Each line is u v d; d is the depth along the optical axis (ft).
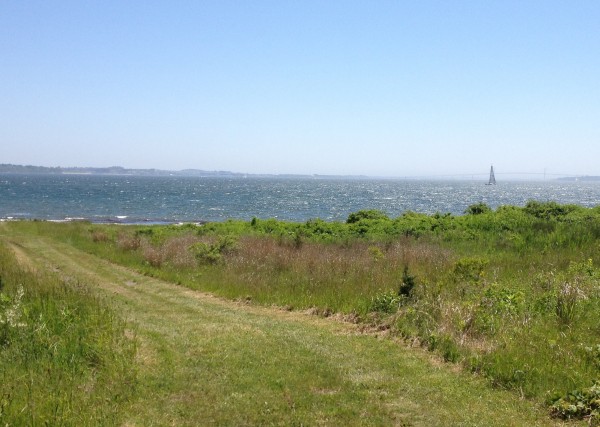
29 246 69.26
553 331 24.76
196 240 61.21
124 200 279.49
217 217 188.44
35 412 16.78
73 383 19.60
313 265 43.78
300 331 28.53
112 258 57.72
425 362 23.44
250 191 432.25
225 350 24.66
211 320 31.19
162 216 190.49
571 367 20.77
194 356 23.75
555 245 48.49
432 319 27.14
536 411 18.33
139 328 28.22
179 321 30.76
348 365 22.99
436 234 63.93
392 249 51.37
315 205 259.19
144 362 22.48
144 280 45.96
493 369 21.47
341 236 66.95
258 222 81.61
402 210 223.92
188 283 43.45
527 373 20.62
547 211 74.28
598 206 76.89
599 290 29.76
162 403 18.81
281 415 18.03
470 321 25.96
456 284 33.73
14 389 18.81
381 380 21.25
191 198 311.88
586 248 45.14
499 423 17.56
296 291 37.04
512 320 26.13
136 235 73.15
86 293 32.01
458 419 17.88
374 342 26.37
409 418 17.97
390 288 33.81
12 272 37.45
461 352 23.70
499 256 45.55
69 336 23.54
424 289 31.96
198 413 18.11
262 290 38.22
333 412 18.31
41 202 248.52
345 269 41.34
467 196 393.91
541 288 31.53
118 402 18.49
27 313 25.63
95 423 16.71
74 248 67.92
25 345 22.71
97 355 22.03
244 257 49.47
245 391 19.97
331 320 31.22
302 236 65.46
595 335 24.14
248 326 29.55
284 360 23.48
